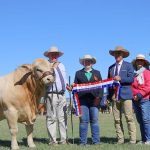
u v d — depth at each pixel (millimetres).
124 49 11930
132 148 10875
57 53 12266
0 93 11094
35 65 11055
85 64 12109
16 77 11266
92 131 11906
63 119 12211
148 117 11984
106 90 12180
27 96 11219
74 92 11883
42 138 14281
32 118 11367
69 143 12336
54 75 11523
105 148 10945
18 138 14141
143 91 11930
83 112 11844
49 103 12016
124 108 11867
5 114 11109
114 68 12055
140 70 12156
